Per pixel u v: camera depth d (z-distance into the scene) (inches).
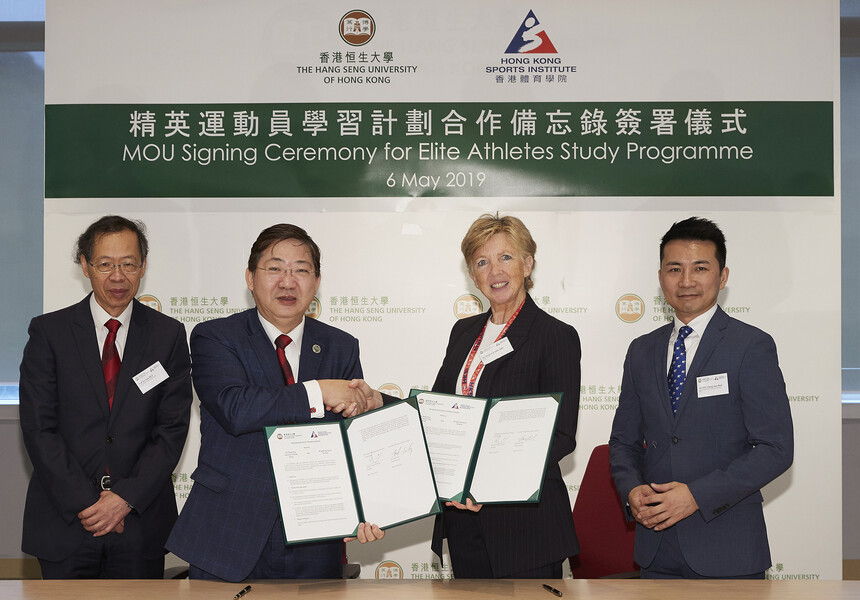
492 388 102.7
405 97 134.9
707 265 101.0
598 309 133.6
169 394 109.3
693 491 89.1
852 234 161.8
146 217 134.0
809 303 132.0
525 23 134.5
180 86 134.4
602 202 134.3
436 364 133.8
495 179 134.6
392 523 73.1
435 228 134.4
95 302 114.1
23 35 160.1
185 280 133.7
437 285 134.4
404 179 134.8
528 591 72.6
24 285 163.9
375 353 134.1
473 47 134.6
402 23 134.6
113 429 105.6
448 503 78.8
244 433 83.0
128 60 134.3
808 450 130.6
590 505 109.3
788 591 72.4
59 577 102.4
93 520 99.9
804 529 130.0
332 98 134.8
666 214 133.7
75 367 106.7
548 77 134.4
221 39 134.6
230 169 134.6
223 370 86.9
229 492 84.6
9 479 151.8
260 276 91.0
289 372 91.1
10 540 151.2
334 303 134.3
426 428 80.4
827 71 133.0
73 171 133.6
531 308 108.6
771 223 132.8
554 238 134.3
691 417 95.0
